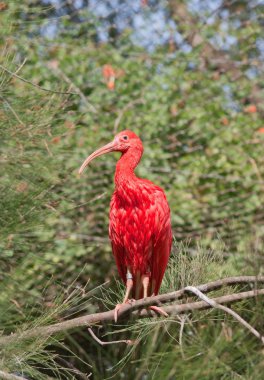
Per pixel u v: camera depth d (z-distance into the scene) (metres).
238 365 4.93
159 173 14.56
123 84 14.95
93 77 14.77
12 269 7.51
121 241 9.14
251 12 16.69
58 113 7.64
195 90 15.38
